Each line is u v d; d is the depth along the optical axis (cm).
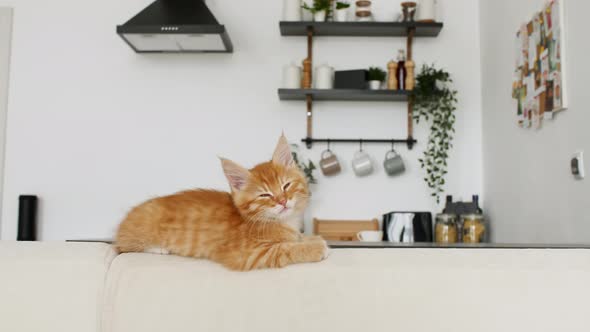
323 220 298
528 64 230
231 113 308
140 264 83
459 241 275
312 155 306
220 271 83
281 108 308
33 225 293
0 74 306
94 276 82
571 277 82
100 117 307
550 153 211
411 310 80
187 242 110
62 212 304
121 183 305
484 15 300
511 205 256
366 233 269
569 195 195
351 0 314
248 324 79
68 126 307
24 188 304
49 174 305
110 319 80
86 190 304
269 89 309
